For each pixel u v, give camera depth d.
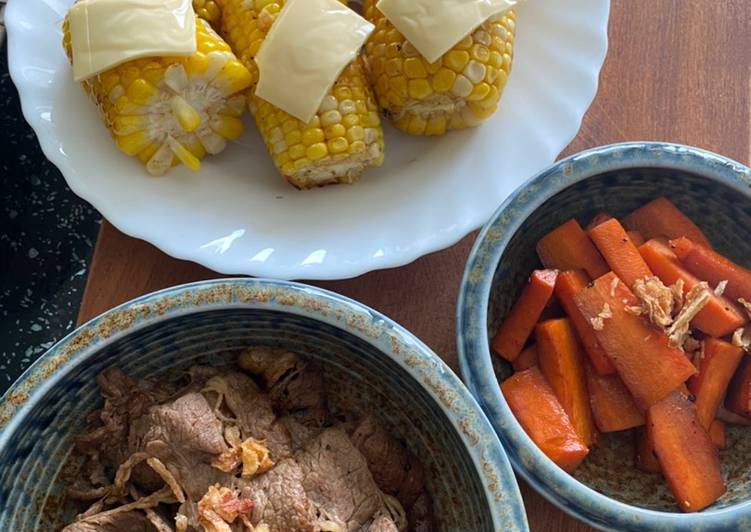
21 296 0.43
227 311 0.33
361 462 0.34
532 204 0.35
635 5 0.43
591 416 0.38
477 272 0.35
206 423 0.33
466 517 0.33
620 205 0.39
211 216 0.40
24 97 0.39
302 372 0.35
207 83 0.39
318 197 0.40
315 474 0.33
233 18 0.40
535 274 0.38
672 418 0.37
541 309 0.38
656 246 0.38
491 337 0.38
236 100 0.40
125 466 0.33
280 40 0.38
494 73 0.39
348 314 0.32
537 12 0.42
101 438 0.34
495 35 0.39
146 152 0.40
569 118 0.40
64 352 0.31
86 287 0.39
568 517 0.37
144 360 0.34
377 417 0.36
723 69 0.43
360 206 0.40
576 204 0.38
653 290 0.37
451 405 0.31
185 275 0.40
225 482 0.33
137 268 0.40
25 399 0.31
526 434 0.34
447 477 0.34
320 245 0.39
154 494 0.33
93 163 0.39
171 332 0.33
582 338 0.38
